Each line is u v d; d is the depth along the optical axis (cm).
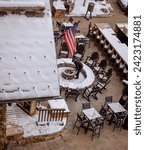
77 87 2328
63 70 2453
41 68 1444
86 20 3262
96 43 2930
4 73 1388
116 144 2061
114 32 2958
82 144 1997
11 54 1415
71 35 2342
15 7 1439
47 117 1964
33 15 1480
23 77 1408
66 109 2045
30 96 1396
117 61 2678
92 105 2298
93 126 2005
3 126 1616
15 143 1875
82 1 3534
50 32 1495
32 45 1453
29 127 1927
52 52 1475
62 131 2005
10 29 1436
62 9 3144
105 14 3434
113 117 2148
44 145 1931
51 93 1427
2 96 1356
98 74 2520
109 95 2430
